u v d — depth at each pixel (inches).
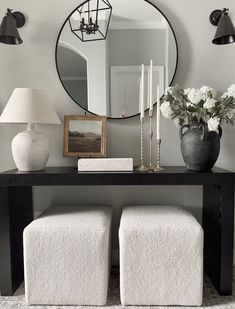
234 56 73.2
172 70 73.1
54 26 74.0
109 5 73.2
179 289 54.4
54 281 55.1
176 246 53.7
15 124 75.7
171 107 62.4
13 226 60.6
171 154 75.0
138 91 73.9
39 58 74.5
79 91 74.1
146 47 73.2
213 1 72.5
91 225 55.6
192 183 58.0
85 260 54.6
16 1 73.9
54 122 64.7
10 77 75.0
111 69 73.7
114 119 74.5
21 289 62.4
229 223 57.5
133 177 58.5
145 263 54.1
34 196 76.2
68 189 76.2
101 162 62.3
